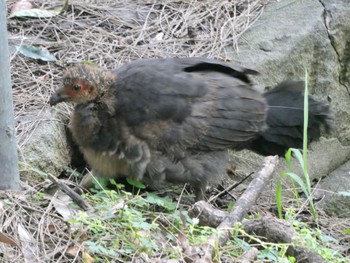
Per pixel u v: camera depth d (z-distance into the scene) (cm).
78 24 1007
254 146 836
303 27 1040
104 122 760
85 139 769
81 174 838
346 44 1083
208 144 779
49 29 994
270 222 678
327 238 700
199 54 985
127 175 781
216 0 1082
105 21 1023
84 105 766
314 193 984
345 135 1094
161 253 628
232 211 696
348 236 827
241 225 674
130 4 1067
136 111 758
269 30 1034
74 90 759
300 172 1008
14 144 712
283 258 624
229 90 790
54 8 1034
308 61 1038
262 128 806
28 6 1019
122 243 644
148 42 1001
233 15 1065
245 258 636
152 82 770
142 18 1042
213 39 1012
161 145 764
